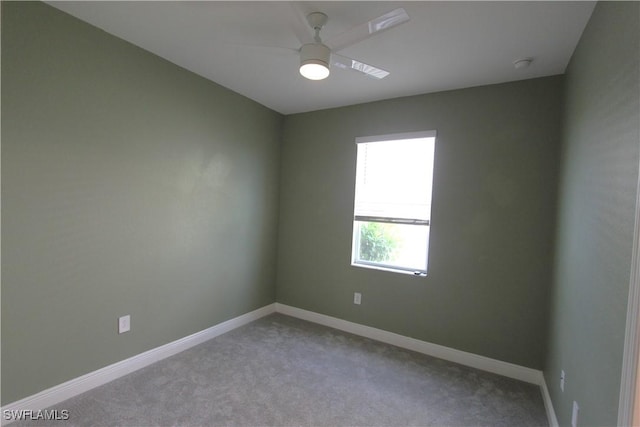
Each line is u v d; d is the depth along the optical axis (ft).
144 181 7.99
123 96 7.41
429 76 8.43
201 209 9.57
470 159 9.02
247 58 8.04
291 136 12.46
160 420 6.21
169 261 8.74
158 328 8.54
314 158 11.89
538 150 8.16
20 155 5.87
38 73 6.02
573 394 5.29
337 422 6.39
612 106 4.15
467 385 7.97
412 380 8.09
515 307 8.47
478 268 8.94
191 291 9.41
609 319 3.91
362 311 10.85
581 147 5.63
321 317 11.75
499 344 8.66
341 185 11.29
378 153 10.73
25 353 6.08
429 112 9.62
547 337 7.77
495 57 7.27
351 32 5.39
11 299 5.88
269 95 10.53
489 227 8.78
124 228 7.62
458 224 9.20
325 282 11.66
